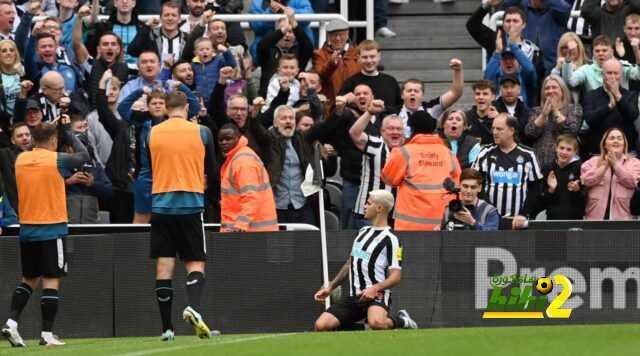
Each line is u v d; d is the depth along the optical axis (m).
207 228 33.66
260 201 32.28
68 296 33.12
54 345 28.95
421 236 32.12
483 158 35.53
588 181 36.03
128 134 37.59
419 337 24.47
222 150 32.56
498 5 46.66
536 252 32.09
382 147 35.69
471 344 22.53
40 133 29.42
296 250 32.22
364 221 35.91
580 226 34.38
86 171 36.78
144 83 39.09
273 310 32.28
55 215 29.16
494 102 39.06
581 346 22.05
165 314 27.58
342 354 21.03
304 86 38.56
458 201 32.56
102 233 33.69
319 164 32.44
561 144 36.34
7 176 35.50
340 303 29.89
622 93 38.41
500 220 34.03
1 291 33.09
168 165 27.41
